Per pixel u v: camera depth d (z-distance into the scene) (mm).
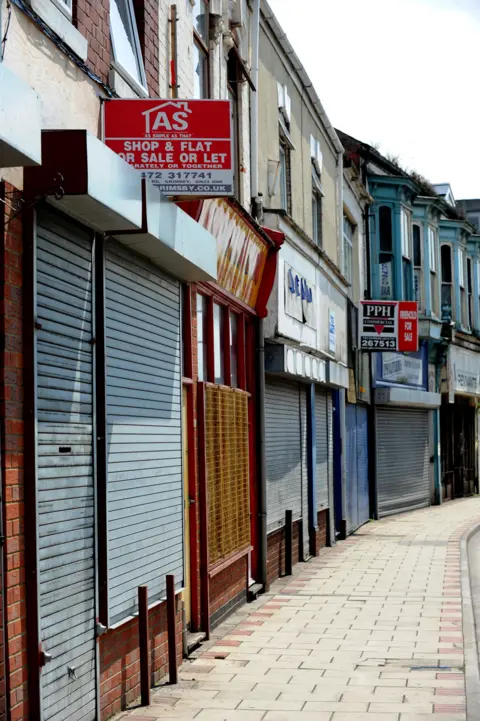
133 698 7828
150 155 8008
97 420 7219
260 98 14727
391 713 7387
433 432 31703
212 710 7520
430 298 30969
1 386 5734
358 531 23125
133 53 8992
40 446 6164
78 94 7281
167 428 9000
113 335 7578
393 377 27656
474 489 37438
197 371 10398
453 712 7395
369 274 27359
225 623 11320
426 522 25453
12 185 5941
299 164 17625
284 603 12711
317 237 19953
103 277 7297
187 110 8023
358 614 11812
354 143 27531
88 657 6836
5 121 4836
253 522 13703
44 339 6277
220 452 11273
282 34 15609
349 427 22828
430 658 9305
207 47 11961
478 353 37438
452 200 38188
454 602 12609
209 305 11359
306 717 7301
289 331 14930
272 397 15078
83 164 6043
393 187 28062
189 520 10125
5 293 5797
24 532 5938
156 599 8484
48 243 6391
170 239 7977
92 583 6961
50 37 6633
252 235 12688
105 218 6844
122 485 7648
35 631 5938
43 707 6004
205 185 8031
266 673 8766
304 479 17516
